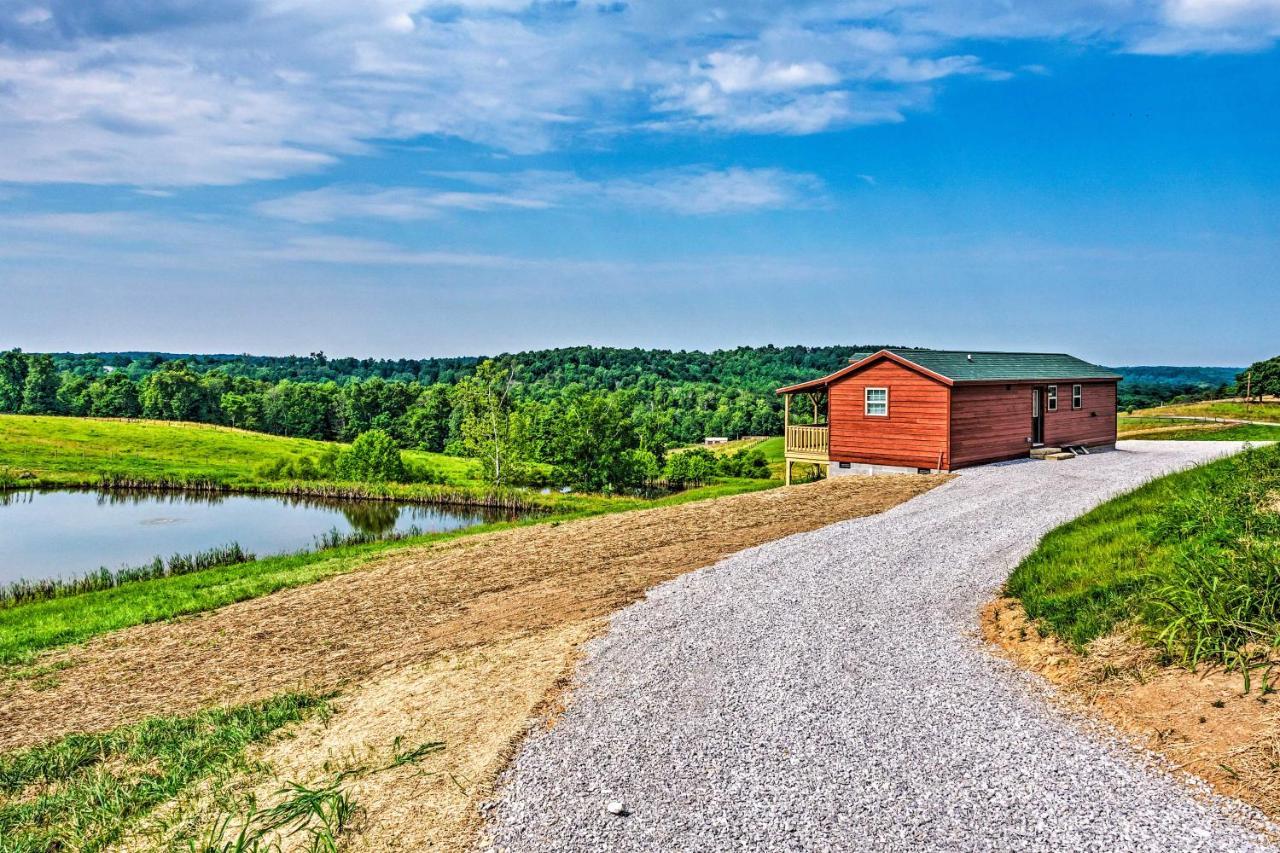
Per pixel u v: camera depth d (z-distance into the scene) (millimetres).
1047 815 5520
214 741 8281
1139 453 28906
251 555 26625
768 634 9797
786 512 19297
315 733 8188
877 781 6137
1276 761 5637
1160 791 5652
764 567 13391
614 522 20531
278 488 48062
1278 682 6512
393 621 12984
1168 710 6637
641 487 49812
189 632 13945
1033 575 10891
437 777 6652
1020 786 5914
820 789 6074
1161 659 7410
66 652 13438
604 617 11234
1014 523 15547
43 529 35844
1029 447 26922
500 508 40469
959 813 5637
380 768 6953
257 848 5770
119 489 50469
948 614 10219
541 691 8469
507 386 51188
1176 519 10898
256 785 7035
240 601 16156
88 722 9945
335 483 47844
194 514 40156
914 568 12609
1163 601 8023
